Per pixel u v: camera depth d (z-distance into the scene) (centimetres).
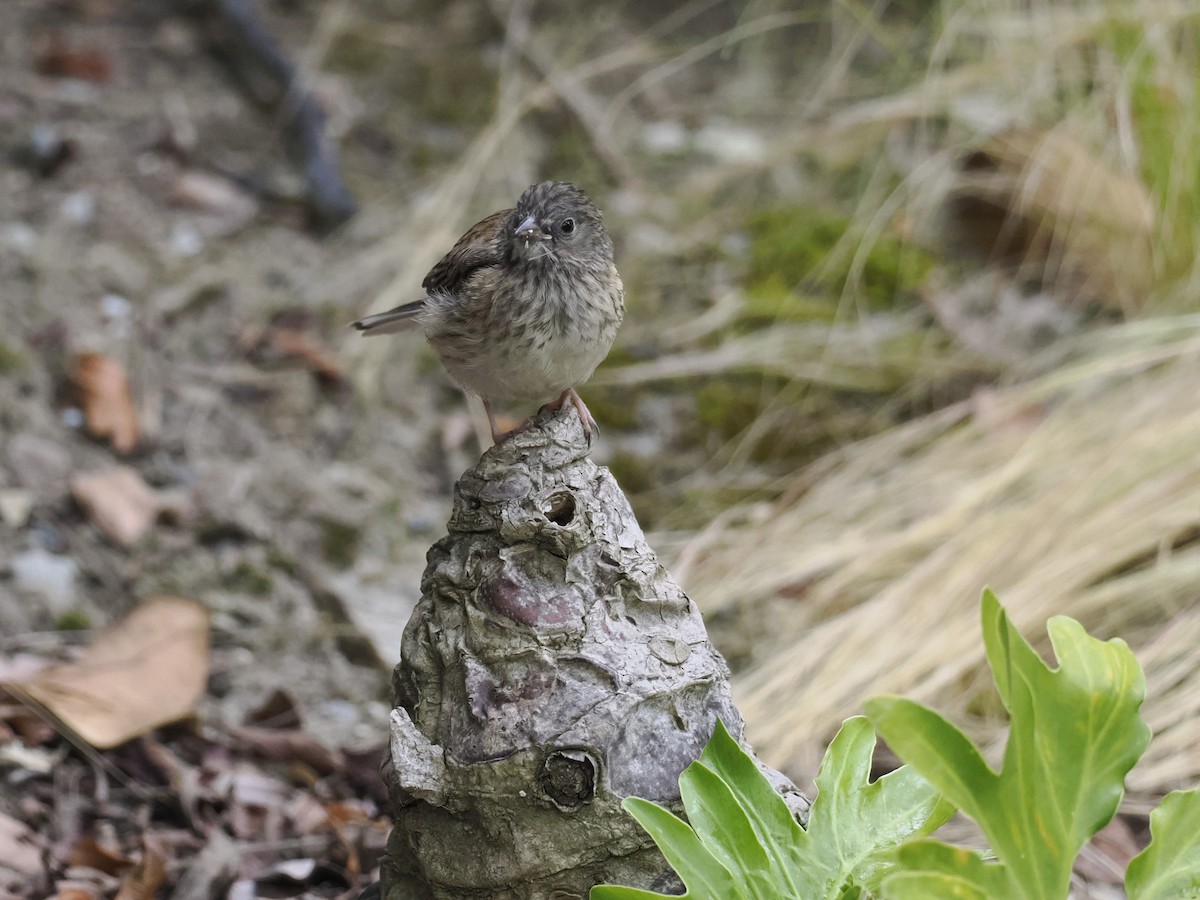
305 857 736
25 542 974
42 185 1260
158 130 1340
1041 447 963
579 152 1384
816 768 781
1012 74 1255
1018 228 1241
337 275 1239
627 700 512
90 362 1090
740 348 1177
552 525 525
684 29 1576
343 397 1149
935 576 884
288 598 971
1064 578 866
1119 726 477
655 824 487
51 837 732
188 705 793
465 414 1152
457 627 530
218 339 1173
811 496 1013
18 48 1420
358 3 1606
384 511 1065
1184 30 1214
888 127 1345
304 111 1363
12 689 787
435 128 1430
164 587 968
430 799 516
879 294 1217
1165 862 494
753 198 1342
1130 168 1156
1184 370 1006
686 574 964
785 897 493
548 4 1598
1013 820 460
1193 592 880
